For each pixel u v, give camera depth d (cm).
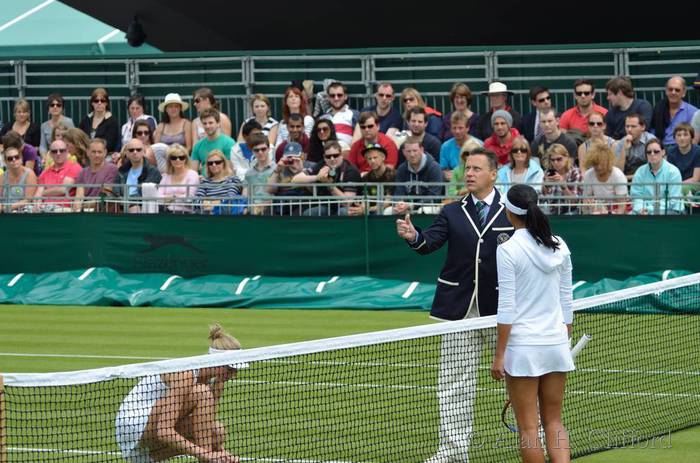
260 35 3528
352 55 3128
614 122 2592
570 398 1384
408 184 2319
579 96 2592
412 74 3102
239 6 3394
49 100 2998
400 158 2592
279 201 2441
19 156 2653
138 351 1838
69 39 3606
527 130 2619
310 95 2975
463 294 1180
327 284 2361
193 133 2841
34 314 2289
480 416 1309
